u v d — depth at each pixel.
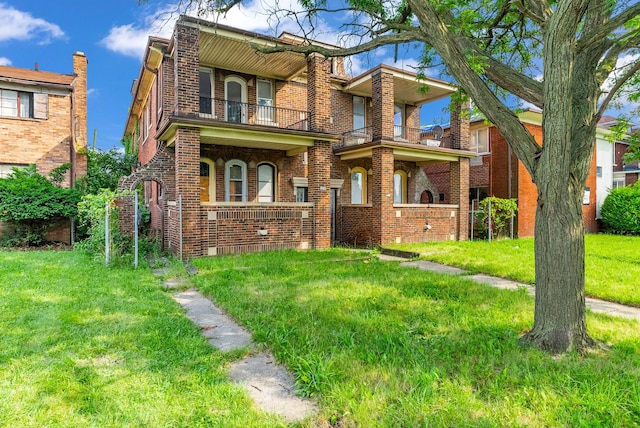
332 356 3.59
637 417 2.61
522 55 7.27
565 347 3.79
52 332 4.31
